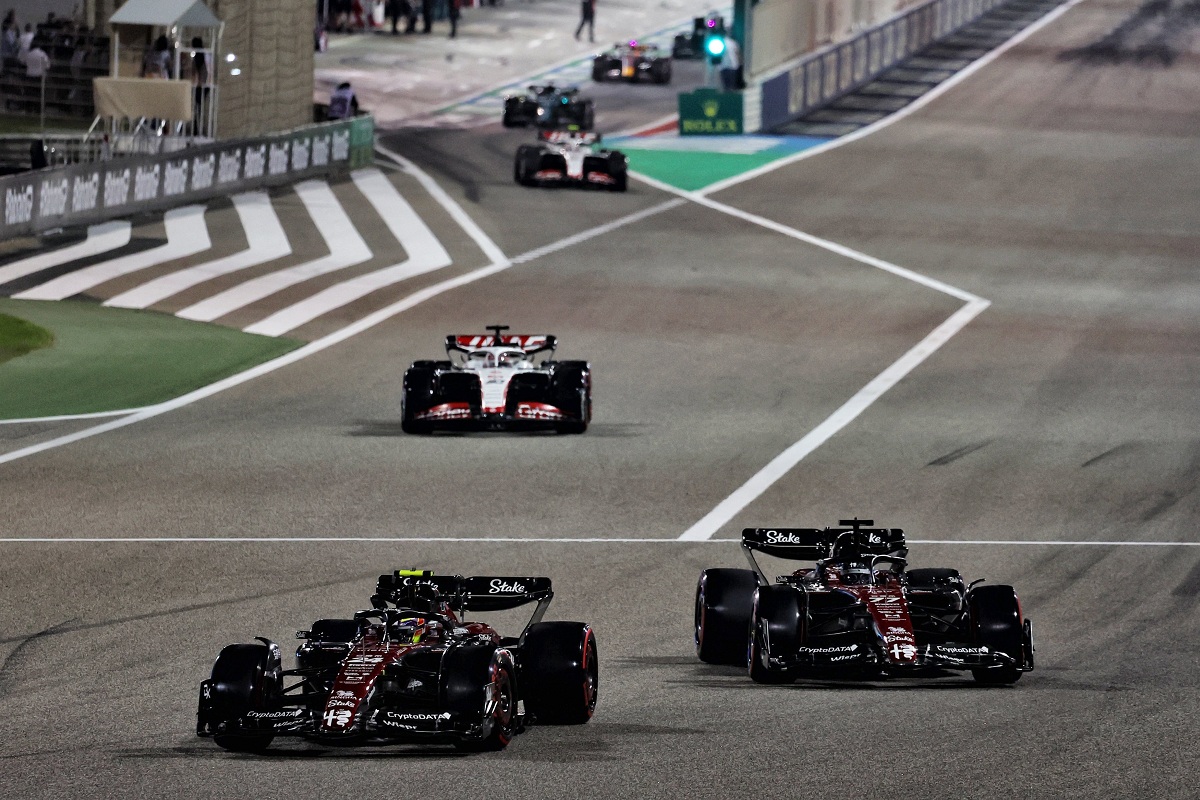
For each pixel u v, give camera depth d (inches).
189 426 3720.5
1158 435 3821.4
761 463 3420.3
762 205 7411.4
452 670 1528.1
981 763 1492.4
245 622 2198.6
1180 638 2161.7
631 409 4001.0
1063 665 2001.7
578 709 1640.0
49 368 4318.4
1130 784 1422.2
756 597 1886.1
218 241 6230.3
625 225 6879.9
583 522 2888.8
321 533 2765.7
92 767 1507.1
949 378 4466.0
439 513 2933.1
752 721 1684.3
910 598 1974.7
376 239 6432.1
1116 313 5565.9
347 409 3954.2
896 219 7175.2
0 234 5876.0
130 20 6904.5
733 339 4950.8
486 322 5118.1
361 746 1581.0
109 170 6417.3
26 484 3125.0
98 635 2122.3
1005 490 3221.0
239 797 1396.4
